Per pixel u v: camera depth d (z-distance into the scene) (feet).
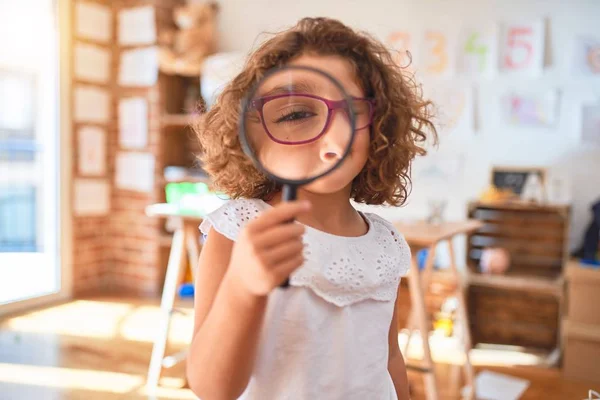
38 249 16.53
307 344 2.38
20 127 16.65
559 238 10.41
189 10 12.73
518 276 10.03
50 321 11.19
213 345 1.99
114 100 13.70
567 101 10.64
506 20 10.96
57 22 12.42
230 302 1.93
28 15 12.86
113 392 8.01
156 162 13.10
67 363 9.01
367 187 2.87
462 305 7.90
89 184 13.38
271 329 2.38
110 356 9.37
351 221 2.76
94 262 13.71
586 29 10.48
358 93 2.47
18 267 14.97
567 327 8.96
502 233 10.73
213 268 2.44
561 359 9.46
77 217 13.23
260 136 2.29
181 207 8.68
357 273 2.51
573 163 10.64
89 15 12.98
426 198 11.60
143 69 13.08
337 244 2.53
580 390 8.48
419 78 11.51
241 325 1.93
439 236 6.59
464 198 11.35
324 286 2.43
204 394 2.07
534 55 10.77
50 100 12.74
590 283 8.86
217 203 8.86
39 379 8.35
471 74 11.21
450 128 11.36
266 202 2.71
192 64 12.63
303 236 2.45
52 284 13.21
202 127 2.90
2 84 16.24
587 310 8.90
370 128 2.56
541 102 10.78
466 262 10.48
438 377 8.87
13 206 16.75
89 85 13.19
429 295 10.32
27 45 13.76
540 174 10.55
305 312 2.38
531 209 10.32
